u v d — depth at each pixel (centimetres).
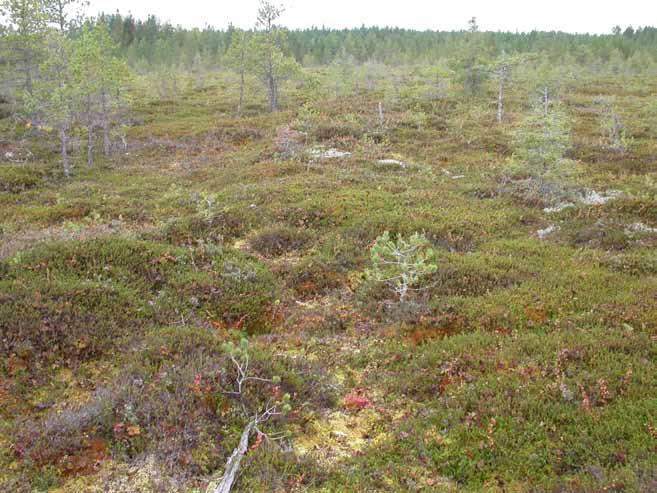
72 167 2541
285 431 692
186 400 703
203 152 2872
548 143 1816
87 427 662
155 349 828
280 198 1766
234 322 1020
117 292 989
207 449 641
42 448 628
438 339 935
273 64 4078
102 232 1447
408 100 4178
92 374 805
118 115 3738
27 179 2273
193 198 1873
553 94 4538
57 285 959
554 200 1795
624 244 1369
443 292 1105
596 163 2422
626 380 726
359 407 769
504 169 1988
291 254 1366
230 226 1528
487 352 846
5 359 781
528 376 760
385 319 1023
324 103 4188
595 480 573
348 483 612
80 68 2502
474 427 682
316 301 1131
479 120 3441
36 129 3178
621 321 913
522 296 1040
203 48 8600
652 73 6988
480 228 1512
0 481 585
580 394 711
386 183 1986
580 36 11012
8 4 3058
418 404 767
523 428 670
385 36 11344
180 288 1059
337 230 1473
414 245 1066
